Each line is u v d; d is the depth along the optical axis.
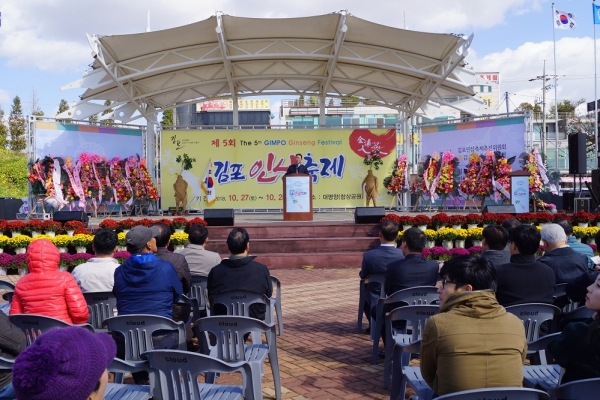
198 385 3.21
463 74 15.54
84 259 10.69
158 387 3.16
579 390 2.52
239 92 19.08
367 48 15.37
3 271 10.96
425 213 17.33
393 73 16.75
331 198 18.97
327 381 4.87
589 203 15.73
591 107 28.38
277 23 13.92
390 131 18.95
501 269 4.26
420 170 18.36
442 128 18.19
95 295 4.80
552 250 5.07
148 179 18.05
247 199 18.89
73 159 16.80
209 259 6.09
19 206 18.41
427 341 2.76
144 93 17.55
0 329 3.14
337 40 14.45
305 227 12.27
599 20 25.66
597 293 2.57
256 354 4.05
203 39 14.75
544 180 15.93
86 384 1.38
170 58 15.76
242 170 18.86
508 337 2.66
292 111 52.44
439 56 15.16
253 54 15.27
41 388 1.31
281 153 18.91
